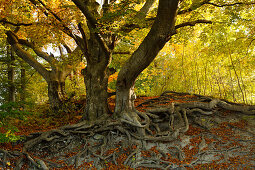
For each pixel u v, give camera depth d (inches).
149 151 307.4
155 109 393.1
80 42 407.2
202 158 295.6
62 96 498.6
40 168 255.4
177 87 597.9
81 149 315.9
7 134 239.6
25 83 760.3
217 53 508.7
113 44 358.0
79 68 549.6
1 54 679.7
